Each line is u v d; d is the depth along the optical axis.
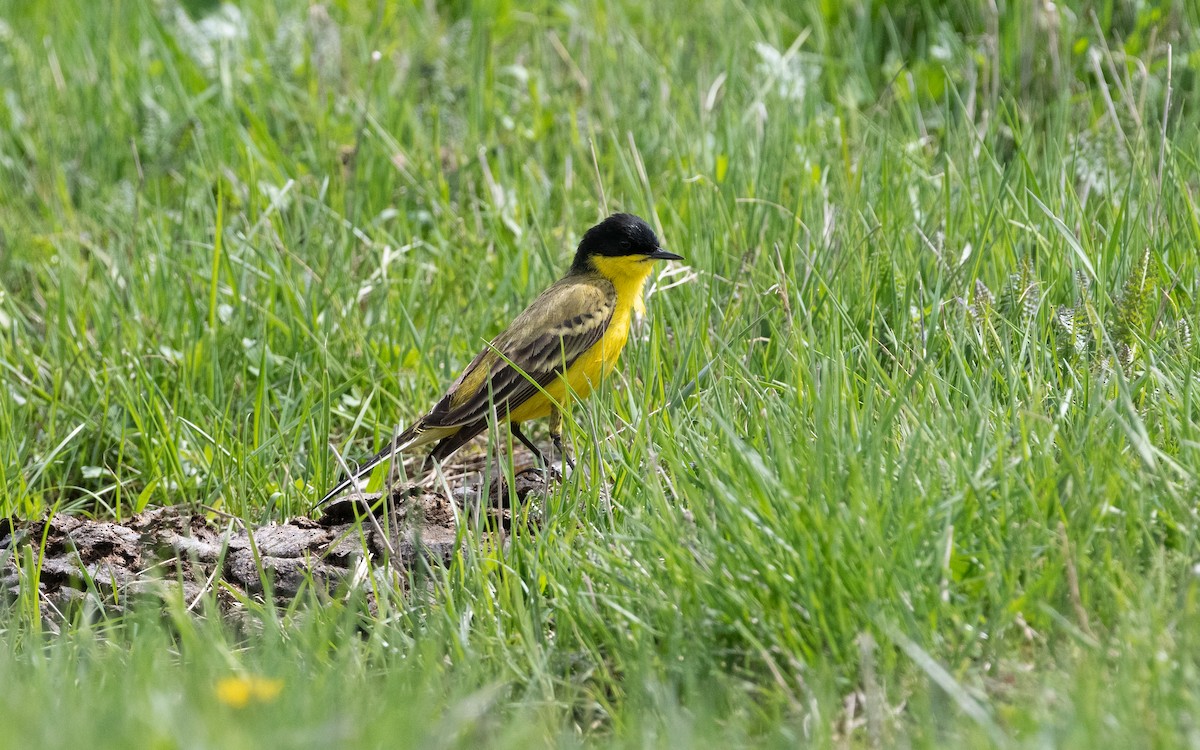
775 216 12.70
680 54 16.73
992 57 15.20
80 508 11.40
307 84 17.34
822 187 12.80
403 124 16.27
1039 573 7.39
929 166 13.75
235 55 18.02
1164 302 9.44
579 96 16.67
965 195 12.08
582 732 7.38
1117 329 9.49
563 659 7.77
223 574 9.28
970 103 14.46
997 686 6.91
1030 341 9.56
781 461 7.87
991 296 10.16
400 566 8.94
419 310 13.24
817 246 11.71
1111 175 12.87
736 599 7.47
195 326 12.57
